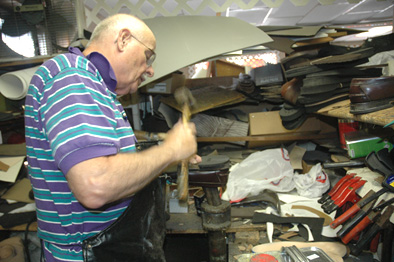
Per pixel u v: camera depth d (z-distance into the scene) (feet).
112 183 2.10
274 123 7.47
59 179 2.65
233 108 9.01
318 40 6.30
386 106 4.08
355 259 4.33
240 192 5.79
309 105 6.07
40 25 5.97
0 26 5.87
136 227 3.13
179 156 2.63
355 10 17.79
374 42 5.23
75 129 2.10
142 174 2.29
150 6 15.01
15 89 5.26
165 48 5.77
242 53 8.54
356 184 4.88
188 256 6.46
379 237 4.46
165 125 8.48
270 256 3.72
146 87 7.93
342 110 5.06
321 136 7.39
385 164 4.51
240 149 8.46
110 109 2.53
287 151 7.02
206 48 5.75
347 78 5.80
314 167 6.18
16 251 5.37
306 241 4.67
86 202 2.08
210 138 7.68
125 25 2.82
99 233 2.92
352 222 4.29
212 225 4.54
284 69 7.14
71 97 2.23
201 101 7.75
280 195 5.85
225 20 6.15
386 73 6.51
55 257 2.97
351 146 5.29
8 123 6.70
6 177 6.12
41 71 2.53
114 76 2.82
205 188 4.76
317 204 5.42
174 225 5.35
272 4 7.25
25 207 5.80
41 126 2.51
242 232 5.18
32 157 2.75
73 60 2.50
